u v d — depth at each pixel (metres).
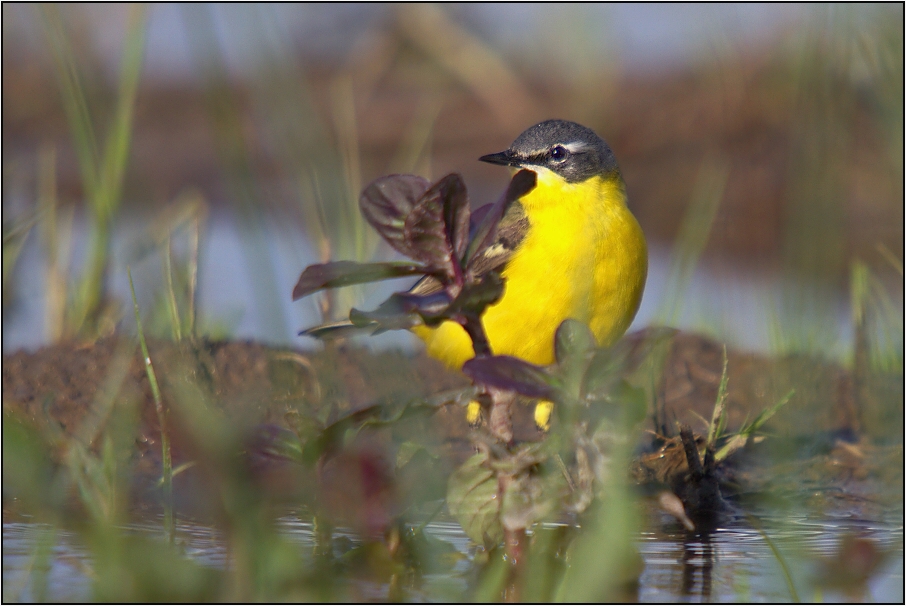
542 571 6.60
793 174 9.13
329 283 6.20
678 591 6.60
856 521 8.70
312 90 28.16
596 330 10.85
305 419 6.59
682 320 15.78
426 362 12.85
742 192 21.92
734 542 7.93
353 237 13.70
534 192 11.17
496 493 6.59
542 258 10.63
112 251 14.30
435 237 6.23
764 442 10.79
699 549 7.71
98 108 15.45
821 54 8.89
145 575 6.53
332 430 6.42
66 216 16.73
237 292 17.05
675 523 8.59
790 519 8.72
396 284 14.72
